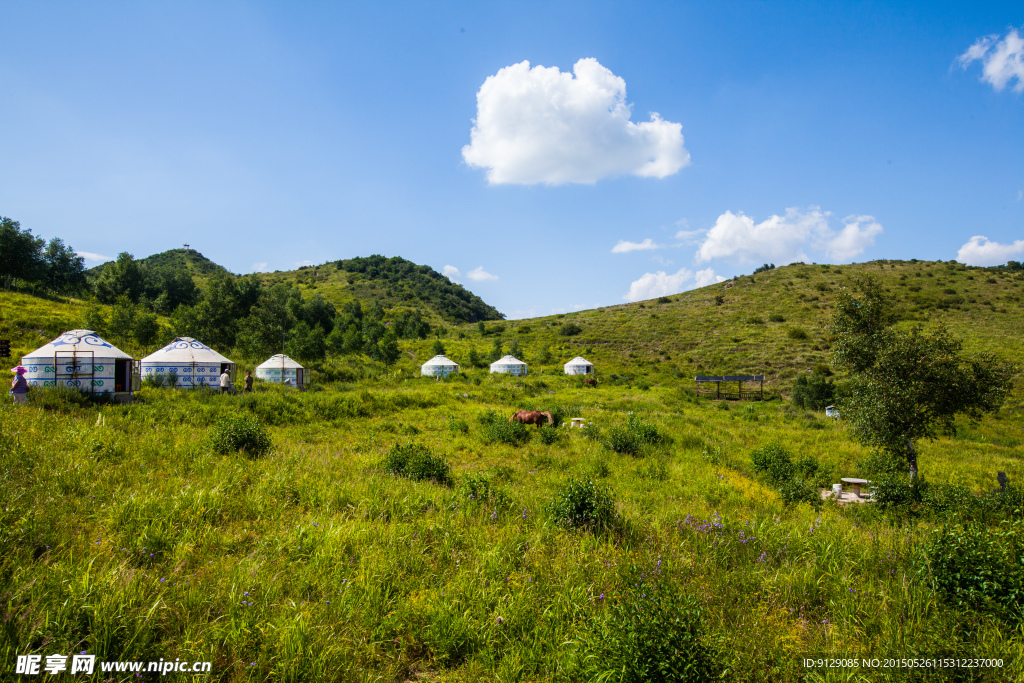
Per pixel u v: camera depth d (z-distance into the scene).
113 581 3.81
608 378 50.81
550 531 6.19
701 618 3.77
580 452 14.23
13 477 6.35
